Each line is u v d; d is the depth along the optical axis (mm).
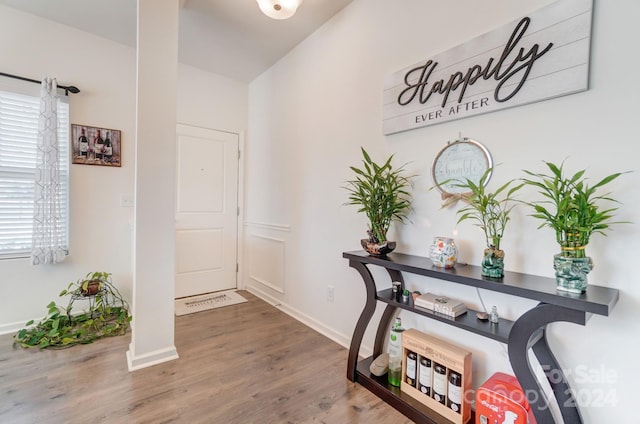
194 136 3195
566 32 1158
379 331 1823
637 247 1025
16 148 2340
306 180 2559
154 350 1855
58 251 2404
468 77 1449
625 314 1048
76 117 2568
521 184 1252
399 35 1796
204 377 1716
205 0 2090
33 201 2402
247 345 2123
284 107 2873
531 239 1265
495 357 1378
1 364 1810
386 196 1642
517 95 1284
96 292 2480
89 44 2619
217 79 3320
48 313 2430
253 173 3424
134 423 1350
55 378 1671
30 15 2365
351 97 2117
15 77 2301
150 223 1820
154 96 1812
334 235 2268
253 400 1527
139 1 1761
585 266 990
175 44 1872
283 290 2848
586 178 1128
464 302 1492
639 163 1021
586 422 1135
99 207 2686
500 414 1201
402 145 1777
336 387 1652
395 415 1448
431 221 1632
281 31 2477
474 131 1453
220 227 3391
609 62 1078
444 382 1369
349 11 2139
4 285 2305
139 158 1774
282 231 2879
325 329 2328
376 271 1973
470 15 1464
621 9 1054
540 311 1010
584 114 1134
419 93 1665
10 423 1333
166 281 1881
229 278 3467
